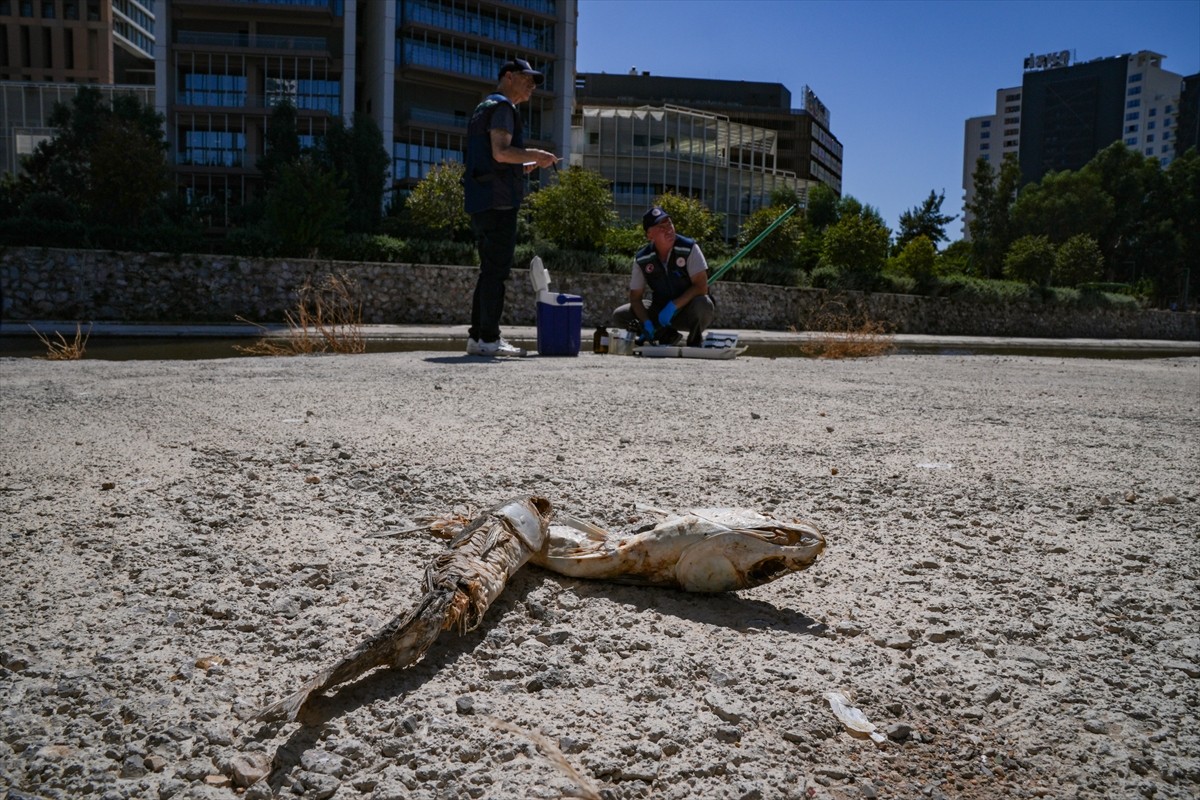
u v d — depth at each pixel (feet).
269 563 7.59
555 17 194.29
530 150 30.09
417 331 53.83
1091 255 176.86
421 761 4.68
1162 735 5.27
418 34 177.47
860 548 8.56
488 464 11.48
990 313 129.29
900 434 15.16
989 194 211.00
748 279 107.24
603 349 36.58
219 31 173.78
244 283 75.87
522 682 5.61
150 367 24.09
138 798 4.41
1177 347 91.25
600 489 10.33
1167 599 7.41
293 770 4.61
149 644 6.01
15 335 47.52
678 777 4.65
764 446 13.55
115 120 89.56
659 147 220.43
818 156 405.80
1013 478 11.75
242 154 169.89
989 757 5.03
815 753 4.96
